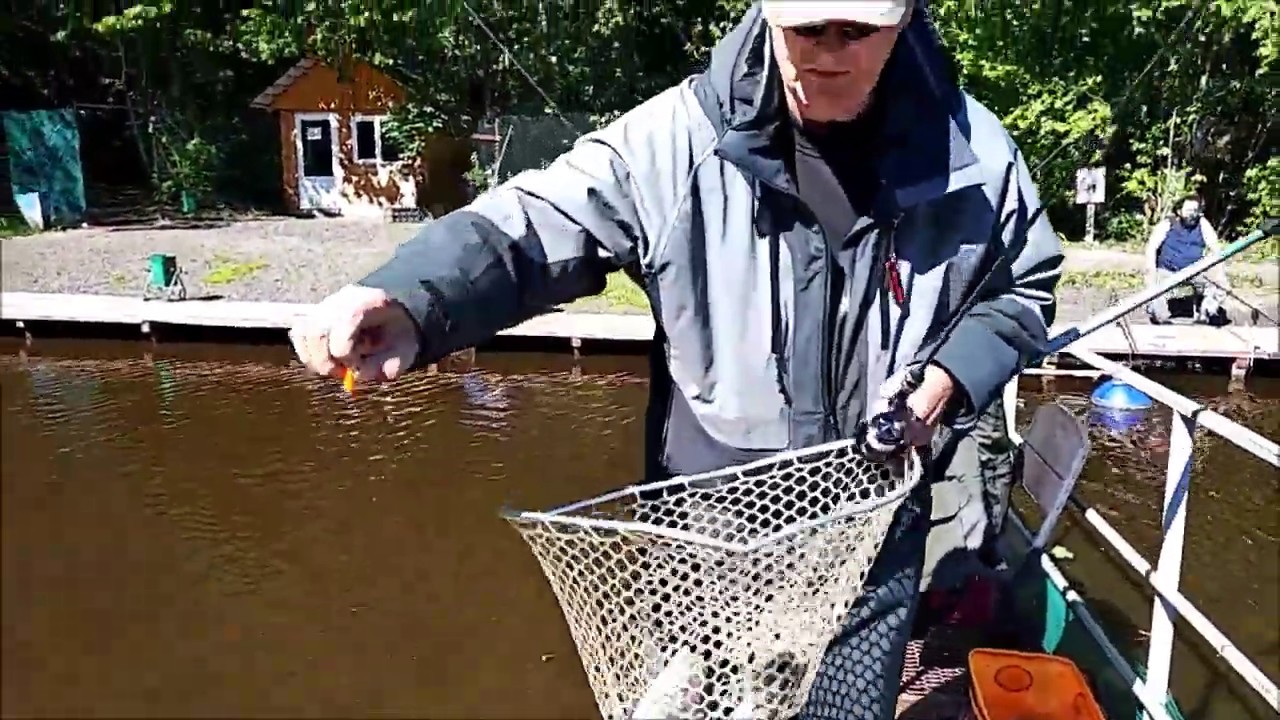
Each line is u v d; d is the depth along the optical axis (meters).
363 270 14.91
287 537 6.18
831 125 1.57
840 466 1.70
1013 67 12.41
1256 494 6.62
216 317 11.59
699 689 1.56
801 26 1.42
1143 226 15.45
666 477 1.77
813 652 1.59
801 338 1.65
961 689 2.80
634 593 1.59
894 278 1.66
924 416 1.63
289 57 21.05
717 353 1.67
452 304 1.44
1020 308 1.72
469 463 7.65
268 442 8.16
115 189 22.30
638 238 1.63
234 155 21.86
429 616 5.06
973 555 2.95
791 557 1.51
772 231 1.62
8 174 20.11
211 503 6.73
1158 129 14.06
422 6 17.17
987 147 1.69
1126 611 4.40
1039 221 1.77
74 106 20.95
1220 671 4.30
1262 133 13.76
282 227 19.48
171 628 2.07
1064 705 2.52
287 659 4.55
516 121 14.35
